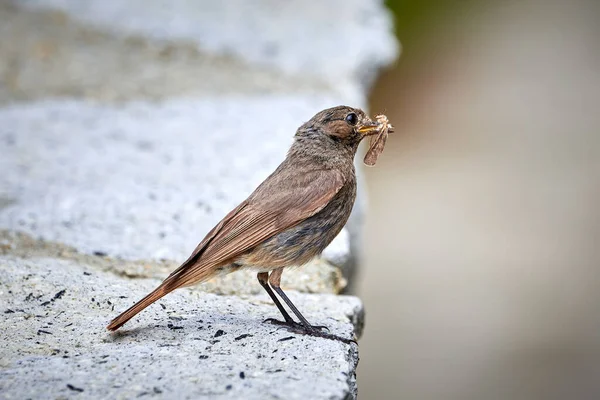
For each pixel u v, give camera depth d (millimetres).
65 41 15633
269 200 7750
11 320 7738
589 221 17359
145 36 15805
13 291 8219
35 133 12602
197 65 14836
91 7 16844
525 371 14508
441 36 19719
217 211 10289
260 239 7664
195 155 11750
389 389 14211
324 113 8344
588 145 19266
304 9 16953
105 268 9172
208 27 16078
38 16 16516
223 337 7488
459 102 19547
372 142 8500
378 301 15367
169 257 9375
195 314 8023
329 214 7926
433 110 19219
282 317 8180
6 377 6641
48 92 14039
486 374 14484
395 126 18828
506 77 20594
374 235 16641
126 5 16969
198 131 12531
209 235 7691
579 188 17750
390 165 18250
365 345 14672
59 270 8688
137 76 14547
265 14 16797
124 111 13406
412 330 14922
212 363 6930
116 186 10953
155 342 7391
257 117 12930
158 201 10555
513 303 15500
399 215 17172
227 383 6555
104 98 13883
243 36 15750
